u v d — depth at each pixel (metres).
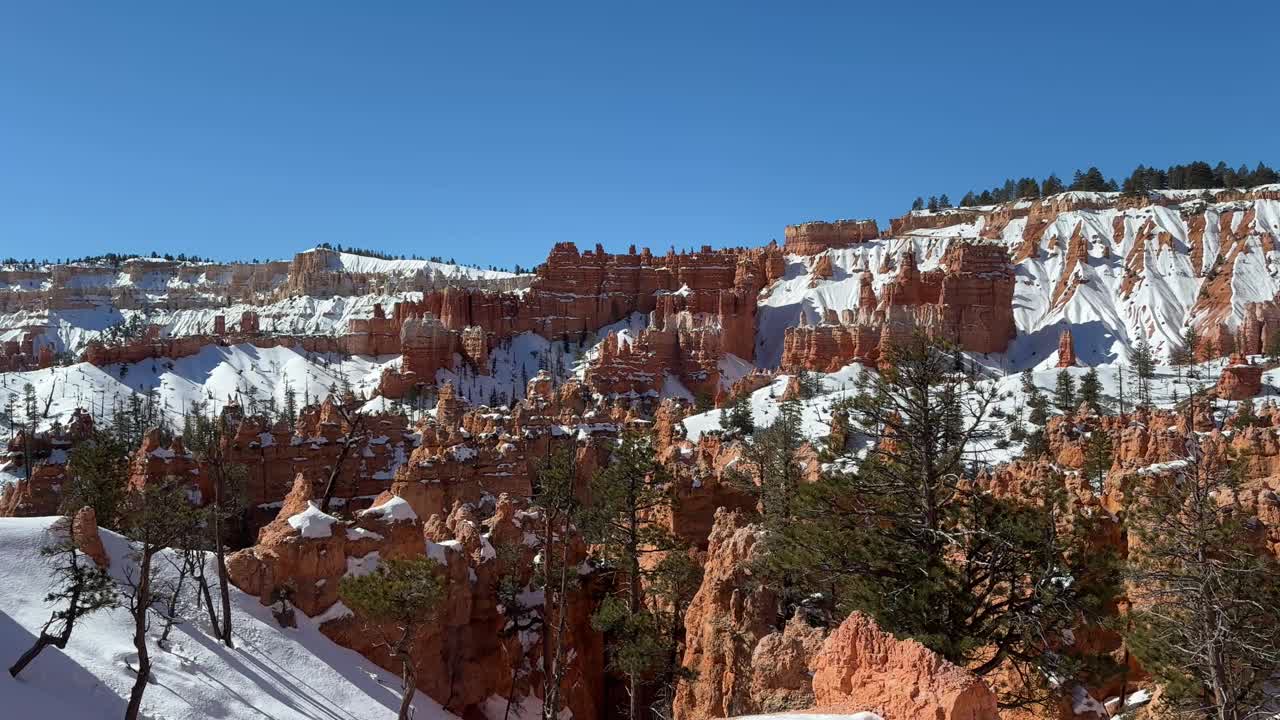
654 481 67.50
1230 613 39.22
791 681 38.31
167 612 47.84
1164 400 166.88
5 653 39.72
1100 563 42.06
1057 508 49.94
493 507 87.00
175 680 43.50
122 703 40.44
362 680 50.44
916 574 43.41
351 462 101.00
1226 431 102.56
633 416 150.12
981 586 47.75
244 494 79.56
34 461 109.31
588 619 66.38
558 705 54.75
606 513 65.50
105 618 46.31
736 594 46.97
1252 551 43.34
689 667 50.47
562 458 72.31
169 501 46.75
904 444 49.19
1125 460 80.12
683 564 58.72
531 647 61.31
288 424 104.56
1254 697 39.62
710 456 99.31
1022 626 41.03
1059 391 154.50
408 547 56.72
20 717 36.22
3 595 44.62
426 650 54.44
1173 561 43.19
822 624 47.28
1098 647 49.66
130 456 88.19
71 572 43.91
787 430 86.81
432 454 89.00
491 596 61.12
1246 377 145.25
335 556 54.22
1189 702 39.59
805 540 45.22
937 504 45.81
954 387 48.59
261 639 49.62
